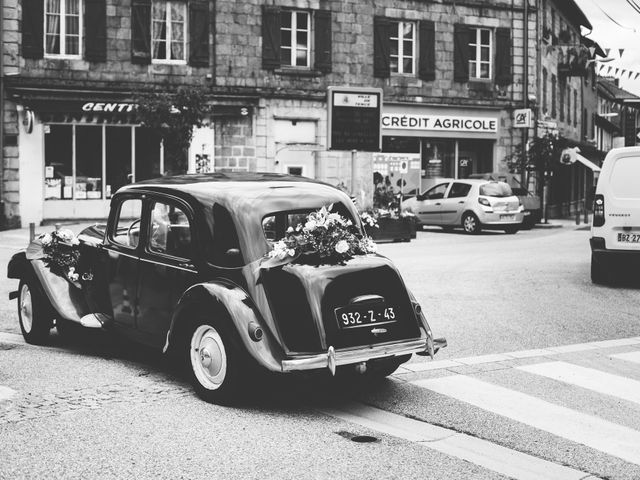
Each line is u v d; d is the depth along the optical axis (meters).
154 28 26.00
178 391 6.32
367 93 22.89
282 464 4.74
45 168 24.59
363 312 5.96
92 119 24.80
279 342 5.69
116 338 8.11
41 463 4.68
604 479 4.66
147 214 6.84
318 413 5.86
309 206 6.47
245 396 5.92
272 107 27.25
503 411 5.99
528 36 31.80
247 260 5.99
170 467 4.64
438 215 26.06
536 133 32.16
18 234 22.20
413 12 29.67
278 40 27.23
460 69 30.52
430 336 6.27
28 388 6.33
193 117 23.48
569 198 39.91
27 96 24.03
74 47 24.97
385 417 5.80
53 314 7.54
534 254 17.84
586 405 6.18
